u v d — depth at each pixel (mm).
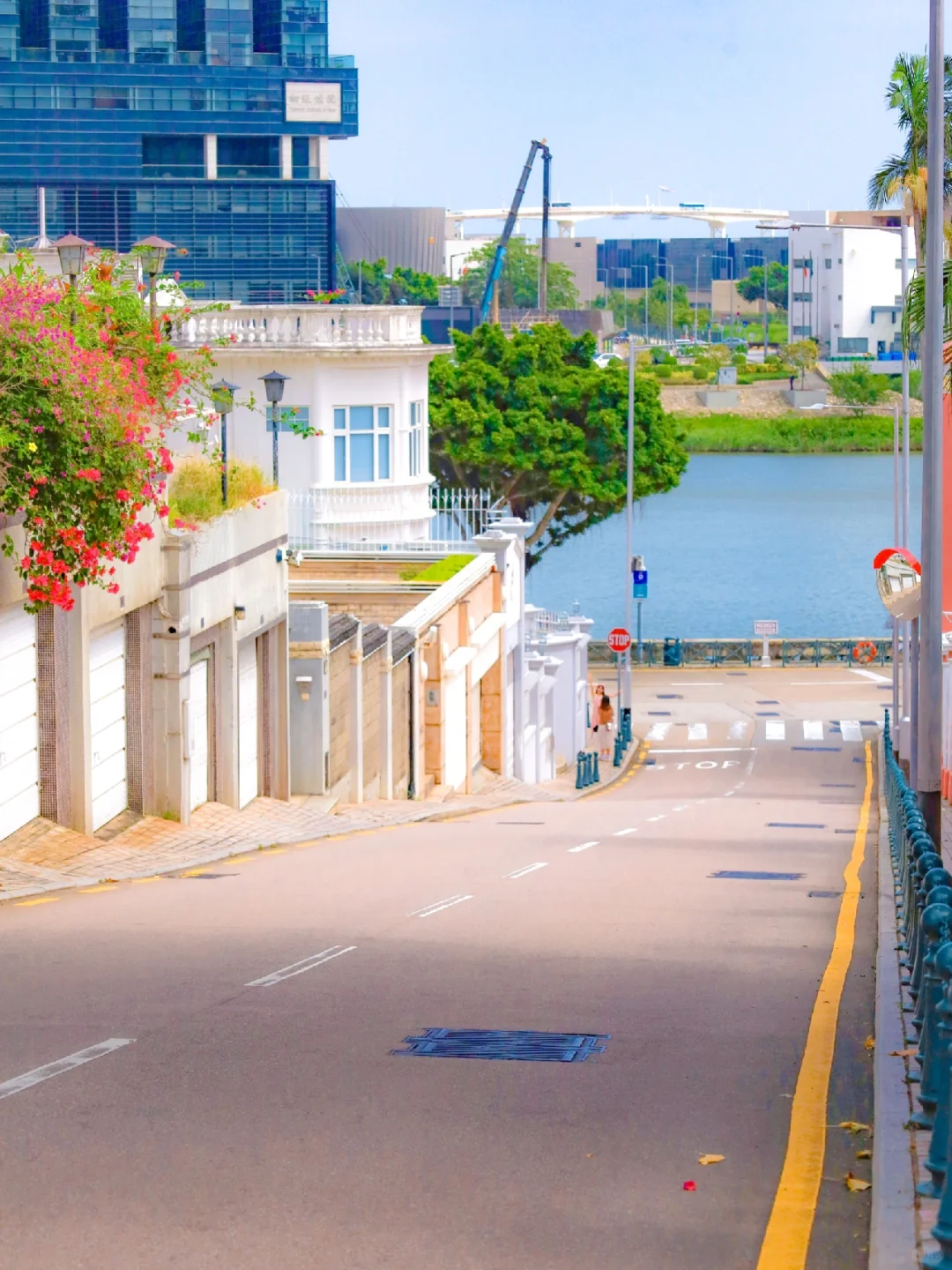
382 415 52844
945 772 43125
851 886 21094
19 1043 10586
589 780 52469
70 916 16938
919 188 53625
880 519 162125
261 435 51375
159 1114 8852
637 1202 7438
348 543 48188
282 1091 9336
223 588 27500
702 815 37906
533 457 74688
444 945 14828
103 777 24375
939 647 24922
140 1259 6727
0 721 21172
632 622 107125
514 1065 9984
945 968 7004
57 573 19438
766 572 130125
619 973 13391
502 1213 7285
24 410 18125
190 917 16875
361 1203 7402
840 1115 8992
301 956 14172
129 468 19594
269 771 31188
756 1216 7266
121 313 22094
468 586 43844
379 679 36406
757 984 12961
